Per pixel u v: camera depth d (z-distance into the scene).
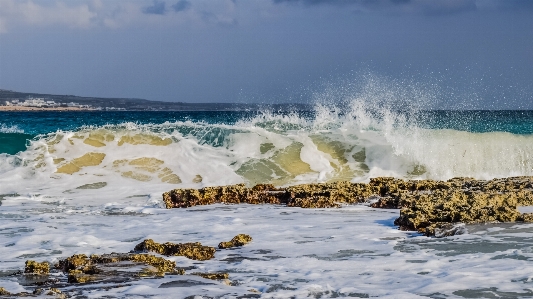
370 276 6.17
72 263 6.82
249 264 6.95
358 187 12.50
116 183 15.34
